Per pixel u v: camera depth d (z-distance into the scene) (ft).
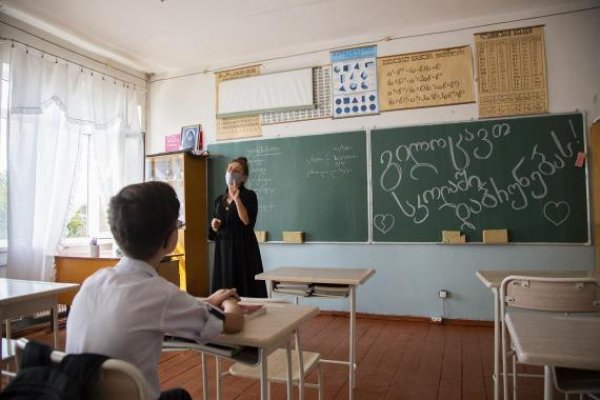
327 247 13.91
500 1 11.57
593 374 4.18
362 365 9.43
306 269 8.93
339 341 11.16
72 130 13.15
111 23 12.37
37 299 6.51
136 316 3.19
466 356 9.90
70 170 13.00
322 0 11.34
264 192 14.71
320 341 11.18
